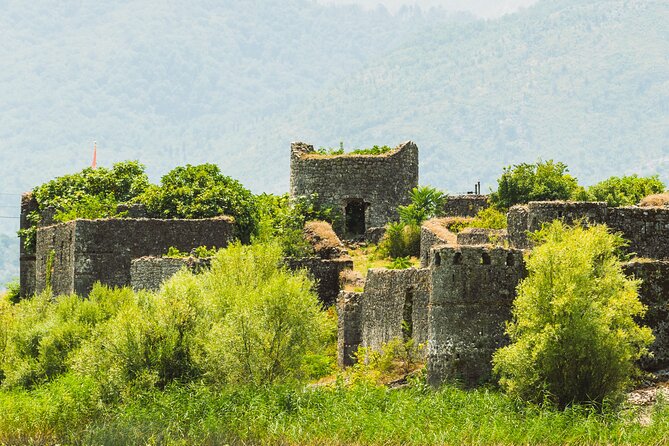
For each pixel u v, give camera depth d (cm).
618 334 13950
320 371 17300
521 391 13950
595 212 16362
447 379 14700
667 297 15012
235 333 16225
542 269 14212
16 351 19450
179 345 16612
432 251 14962
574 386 13888
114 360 16650
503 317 14700
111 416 16138
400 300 16712
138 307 17425
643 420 13600
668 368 14812
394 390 15162
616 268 14462
